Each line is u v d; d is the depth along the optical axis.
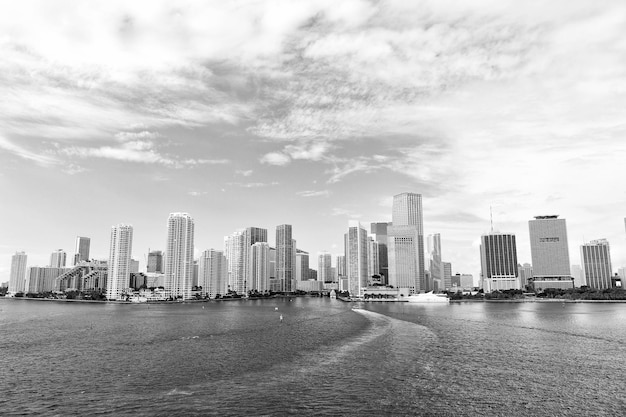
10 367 92.38
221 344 123.38
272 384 73.38
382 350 106.94
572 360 94.44
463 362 91.25
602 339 130.00
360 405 62.16
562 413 59.25
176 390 70.88
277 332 155.12
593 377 78.31
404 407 61.28
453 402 63.38
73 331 168.00
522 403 63.16
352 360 93.81
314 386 71.81
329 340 128.88
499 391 68.94
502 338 131.50
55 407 63.91
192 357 100.94
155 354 106.31
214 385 73.50
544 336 136.75
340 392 68.25
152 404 63.91
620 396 66.75
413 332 146.12
